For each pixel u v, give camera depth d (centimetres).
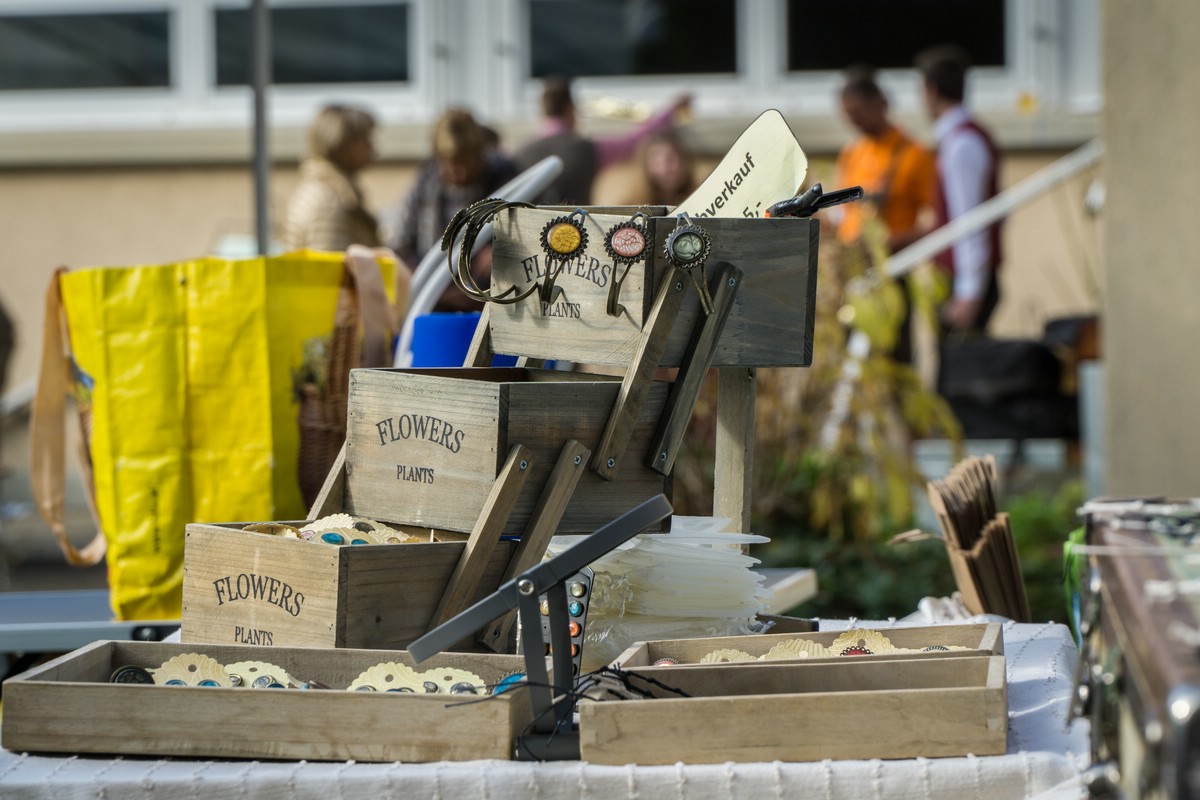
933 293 1030
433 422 344
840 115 1530
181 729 273
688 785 253
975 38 1572
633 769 255
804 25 1588
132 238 1564
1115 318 820
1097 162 1251
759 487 973
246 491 462
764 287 356
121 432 461
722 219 349
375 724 267
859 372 938
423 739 265
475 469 334
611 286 343
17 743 277
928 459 1234
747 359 358
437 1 1595
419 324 460
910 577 895
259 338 462
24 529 988
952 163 1216
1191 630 188
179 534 462
